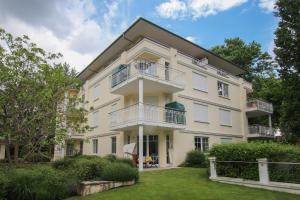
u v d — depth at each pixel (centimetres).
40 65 1252
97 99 2809
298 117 2244
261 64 3931
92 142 2797
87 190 1023
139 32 2305
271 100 3356
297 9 2214
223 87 2777
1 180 851
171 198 918
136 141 2069
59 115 1344
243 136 2908
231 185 1155
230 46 4031
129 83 1889
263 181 1090
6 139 1238
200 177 1367
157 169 1730
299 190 983
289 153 1100
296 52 2214
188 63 2356
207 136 2408
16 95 1187
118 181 1135
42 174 962
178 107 2000
